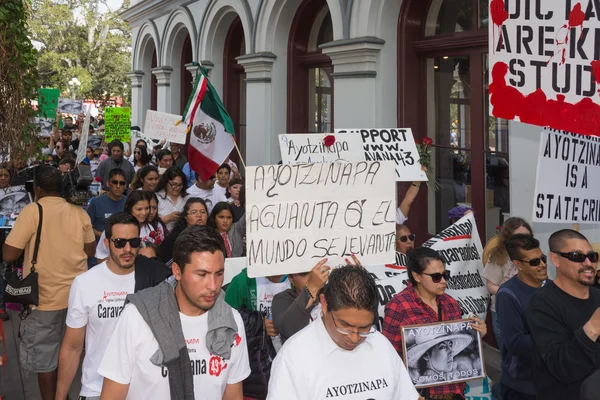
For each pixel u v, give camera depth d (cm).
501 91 392
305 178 341
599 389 223
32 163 762
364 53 775
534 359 350
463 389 386
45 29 3400
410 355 363
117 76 3603
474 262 489
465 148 747
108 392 263
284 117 1027
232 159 1257
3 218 713
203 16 1239
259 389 376
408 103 794
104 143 1435
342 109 820
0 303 771
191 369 267
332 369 254
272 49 1009
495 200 712
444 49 767
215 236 269
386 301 442
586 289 339
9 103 458
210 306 266
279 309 368
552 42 380
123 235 373
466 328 373
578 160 405
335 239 347
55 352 495
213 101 644
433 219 796
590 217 412
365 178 352
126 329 264
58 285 491
